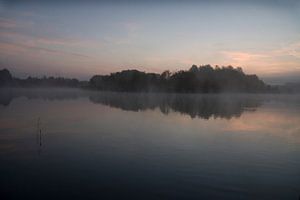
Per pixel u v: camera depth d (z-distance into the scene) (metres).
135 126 30.55
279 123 34.03
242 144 21.16
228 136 24.78
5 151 18.34
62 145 20.28
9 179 12.95
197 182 12.73
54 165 15.16
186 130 28.05
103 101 78.75
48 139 22.62
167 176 13.52
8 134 24.75
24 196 11.10
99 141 21.86
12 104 62.72
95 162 15.82
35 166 15.01
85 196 11.16
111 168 14.69
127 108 55.38
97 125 30.97
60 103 68.88
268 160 16.53
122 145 20.42
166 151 18.59
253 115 43.38
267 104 70.62
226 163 15.79
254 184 12.57
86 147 19.62
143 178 13.16
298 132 27.16
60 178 13.09
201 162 15.91
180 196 11.26
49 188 11.87
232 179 13.19
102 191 11.66
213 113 46.22
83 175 13.57
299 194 11.40
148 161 16.05
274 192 11.80
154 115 42.47
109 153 17.94
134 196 11.16
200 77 129.25
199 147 19.92
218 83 125.81
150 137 23.78
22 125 30.33
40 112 45.41
